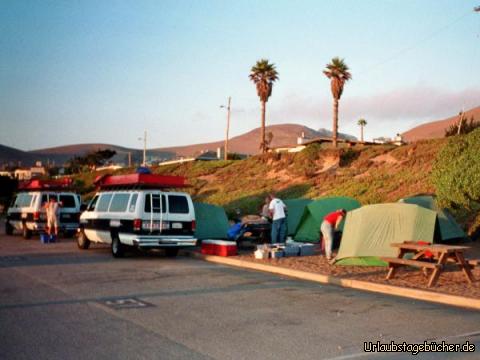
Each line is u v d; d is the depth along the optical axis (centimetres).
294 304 908
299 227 1998
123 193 1648
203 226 1914
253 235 1898
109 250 1845
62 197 2294
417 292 994
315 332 715
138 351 624
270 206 1786
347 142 5447
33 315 809
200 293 1005
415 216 1320
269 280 1186
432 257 1167
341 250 1371
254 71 5462
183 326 745
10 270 1302
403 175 3023
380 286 1062
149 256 1678
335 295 1004
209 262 1539
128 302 912
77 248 1903
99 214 1734
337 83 4906
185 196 1633
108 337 685
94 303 902
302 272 1249
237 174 4497
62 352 619
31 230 2295
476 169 1448
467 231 1928
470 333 716
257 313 830
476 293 976
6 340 670
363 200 2786
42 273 1253
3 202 6006
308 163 3950
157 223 1568
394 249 1305
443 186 1532
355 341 671
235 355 610
